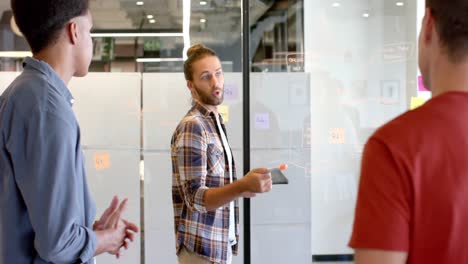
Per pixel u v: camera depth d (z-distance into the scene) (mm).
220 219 2230
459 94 932
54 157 1237
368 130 4414
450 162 878
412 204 875
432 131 893
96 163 3672
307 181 3920
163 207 3688
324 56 4438
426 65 1008
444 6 937
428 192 873
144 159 3701
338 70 4449
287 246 3852
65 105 1307
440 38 953
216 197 2051
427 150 881
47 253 1229
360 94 4445
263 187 1997
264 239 3830
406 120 924
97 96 3686
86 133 3672
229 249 2311
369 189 898
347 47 4465
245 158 3877
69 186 1253
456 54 935
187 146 2139
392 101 4395
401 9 4348
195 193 2096
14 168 1266
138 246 3662
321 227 4273
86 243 1294
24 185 1242
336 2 4449
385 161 890
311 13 4383
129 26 4031
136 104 3711
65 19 1362
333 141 4383
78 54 1409
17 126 1262
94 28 4039
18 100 1278
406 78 4336
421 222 875
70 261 1278
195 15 4129
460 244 870
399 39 4367
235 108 3900
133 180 3693
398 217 869
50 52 1367
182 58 4059
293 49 4266
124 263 3648
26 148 1247
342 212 4293
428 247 878
